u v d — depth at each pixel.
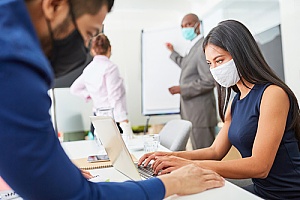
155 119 3.98
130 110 3.99
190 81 2.91
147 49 3.61
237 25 1.13
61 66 0.51
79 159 1.34
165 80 3.49
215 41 1.14
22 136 0.39
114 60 4.05
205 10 4.08
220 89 1.36
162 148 1.57
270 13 3.05
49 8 0.44
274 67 2.99
